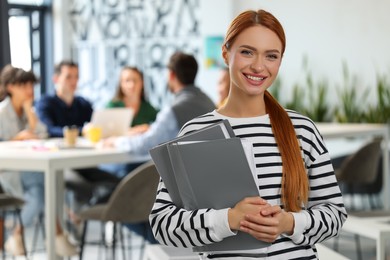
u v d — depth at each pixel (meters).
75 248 5.47
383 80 8.34
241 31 2.06
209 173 1.95
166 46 9.41
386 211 4.01
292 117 2.16
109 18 9.77
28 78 5.95
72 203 6.94
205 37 9.10
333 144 8.58
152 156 2.04
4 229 5.84
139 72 6.76
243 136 2.09
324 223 2.03
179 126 4.94
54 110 6.90
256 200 1.95
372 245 5.87
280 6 9.04
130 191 4.21
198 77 9.20
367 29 8.45
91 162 4.62
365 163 5.64
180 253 3.07
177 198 2.06
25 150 4.87
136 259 5.68
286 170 2.05
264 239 1.95
